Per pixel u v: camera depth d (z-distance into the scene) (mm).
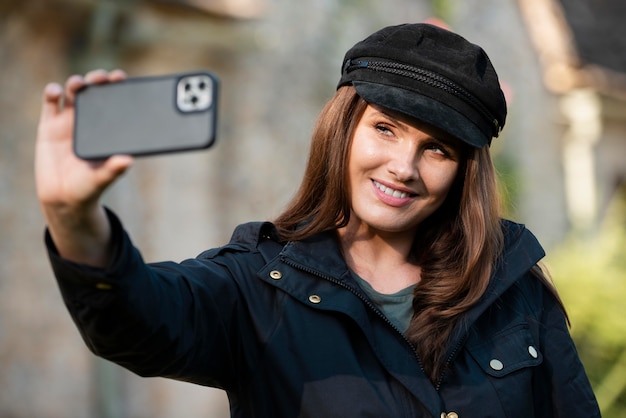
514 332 2877
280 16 9734
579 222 12695
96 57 8562
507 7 12516
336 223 2811
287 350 2648
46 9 8227
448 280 2830
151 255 8930
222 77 9453
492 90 2742
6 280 7961
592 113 13070
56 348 8172
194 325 2424
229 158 9438
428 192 2770
